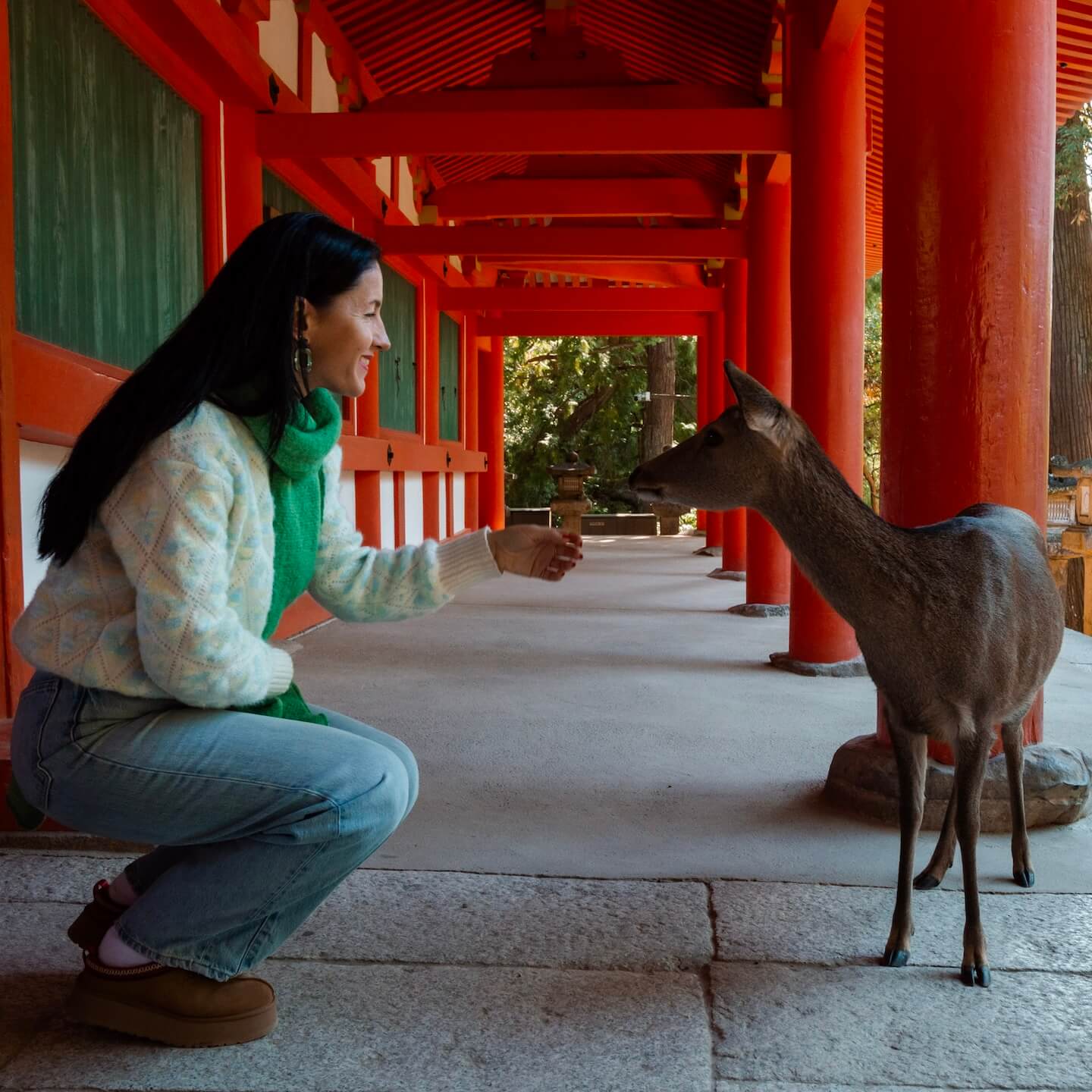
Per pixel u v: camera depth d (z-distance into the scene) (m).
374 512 9.59
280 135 6.42
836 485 2.39
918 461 3.26
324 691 5.37
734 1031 2.06
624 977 2.28
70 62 4.46
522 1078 1.90
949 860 2.77
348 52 8.48
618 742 4.35
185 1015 1.96
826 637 5.94
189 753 1.82
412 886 2.77
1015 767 2.77
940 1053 1.98
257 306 1.79
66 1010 2.04
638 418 29.69
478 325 16.30
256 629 1.89
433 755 4.14
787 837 3.18
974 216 3.13
